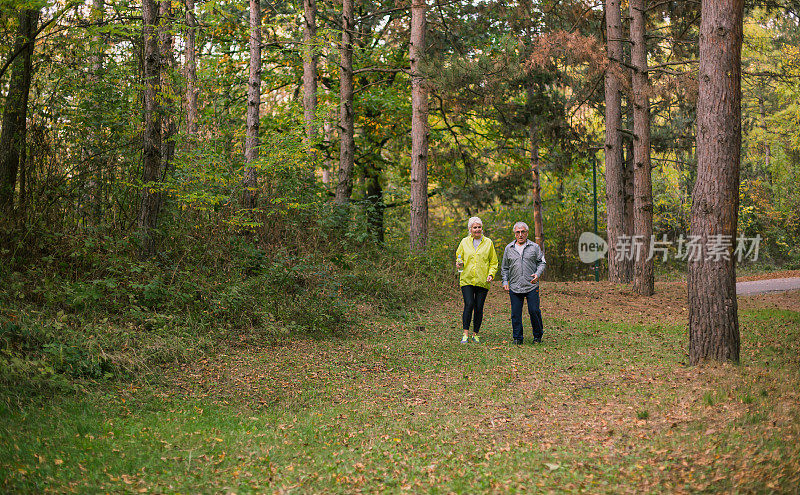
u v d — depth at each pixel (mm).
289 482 4203
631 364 7723
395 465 4543
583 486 3943
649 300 15438
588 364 7805
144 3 10102
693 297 7449
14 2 8039
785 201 37406
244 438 5160
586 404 5945
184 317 8844
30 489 3736
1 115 9227
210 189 11516
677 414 5348
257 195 12242
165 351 7609
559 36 15102
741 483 3771
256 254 11141
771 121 35688
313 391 6781
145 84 10094
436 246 16938
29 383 5820
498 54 17625
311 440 5172
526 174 26031
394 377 7438
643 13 16297
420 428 5457
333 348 8984
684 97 15047
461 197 25703
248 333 9156
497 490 3977
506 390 6668
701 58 7312
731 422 4973
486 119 23969
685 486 3834
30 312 7293
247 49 19781
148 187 9742
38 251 8758
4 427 4805
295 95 22234
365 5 21500
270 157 12406
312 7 17688
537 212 25531
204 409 5988
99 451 4613
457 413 5922
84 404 5785
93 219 9984
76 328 7406
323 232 13562
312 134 17156
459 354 8703
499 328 11125
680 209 36281
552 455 4582
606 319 12359
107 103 10812
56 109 10141
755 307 14570
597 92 22531
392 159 25750
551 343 9523
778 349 8195
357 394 6707
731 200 7238
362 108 22297
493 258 9672
